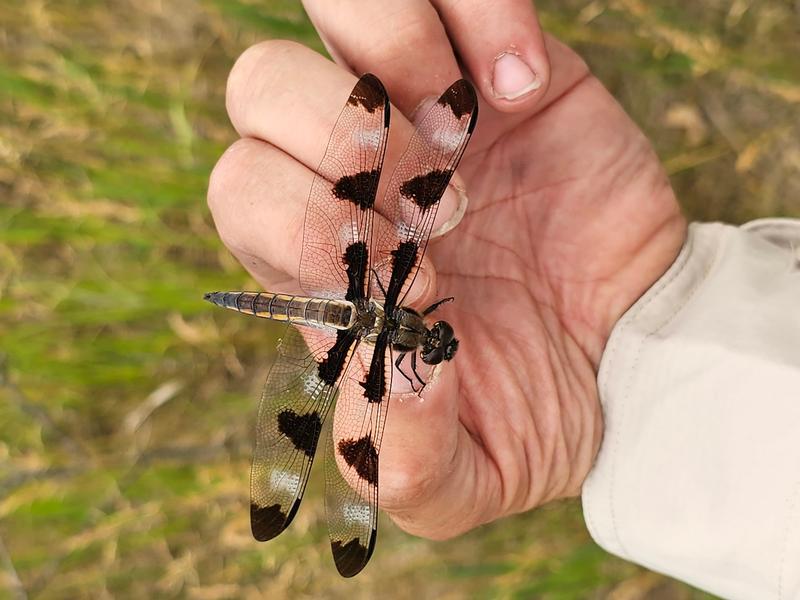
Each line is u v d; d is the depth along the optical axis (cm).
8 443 30
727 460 20
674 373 22
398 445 19
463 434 21
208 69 31
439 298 23
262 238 20
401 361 20
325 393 21
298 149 20
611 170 23
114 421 31
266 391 21
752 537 20
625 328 23
